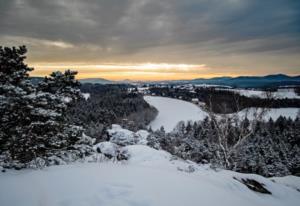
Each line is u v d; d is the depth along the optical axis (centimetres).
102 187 417
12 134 689
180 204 397
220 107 1652
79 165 625
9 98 673
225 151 1587
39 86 902
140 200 378
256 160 3039
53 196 383
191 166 943
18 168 620
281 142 5238
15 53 831
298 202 846
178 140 3009
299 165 3791
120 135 1927
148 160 1061
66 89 937
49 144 785
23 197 381
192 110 12656
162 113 12156
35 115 760
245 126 1617
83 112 6619
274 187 921
